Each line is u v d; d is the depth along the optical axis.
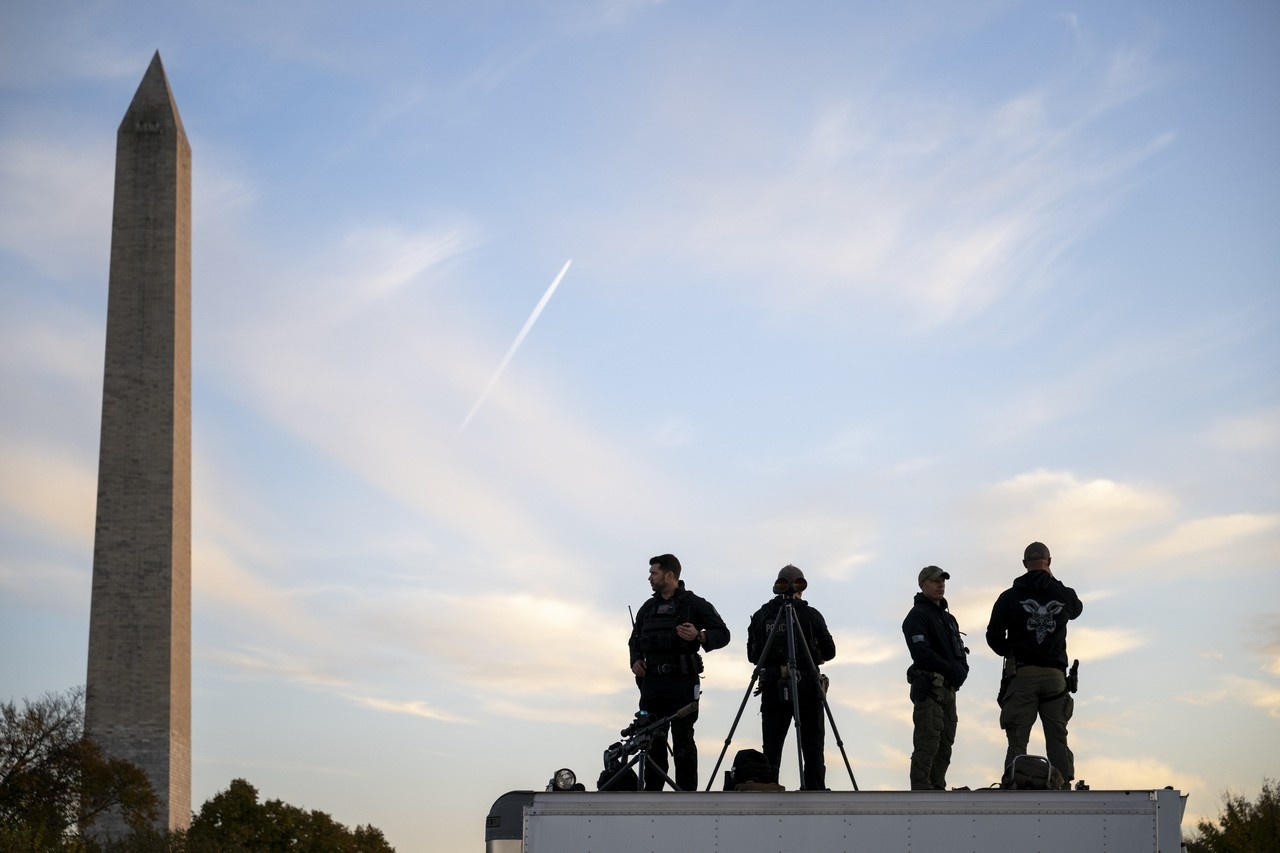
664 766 10.27
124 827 49.59
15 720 49.06
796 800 7.52
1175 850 7.42
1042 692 10.89
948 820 7.49
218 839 70.56
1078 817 7.48
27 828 45.91
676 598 11.09
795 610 11.12
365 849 76.25
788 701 10.88
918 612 11.42
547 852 7.51
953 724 11.50
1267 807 47.34
